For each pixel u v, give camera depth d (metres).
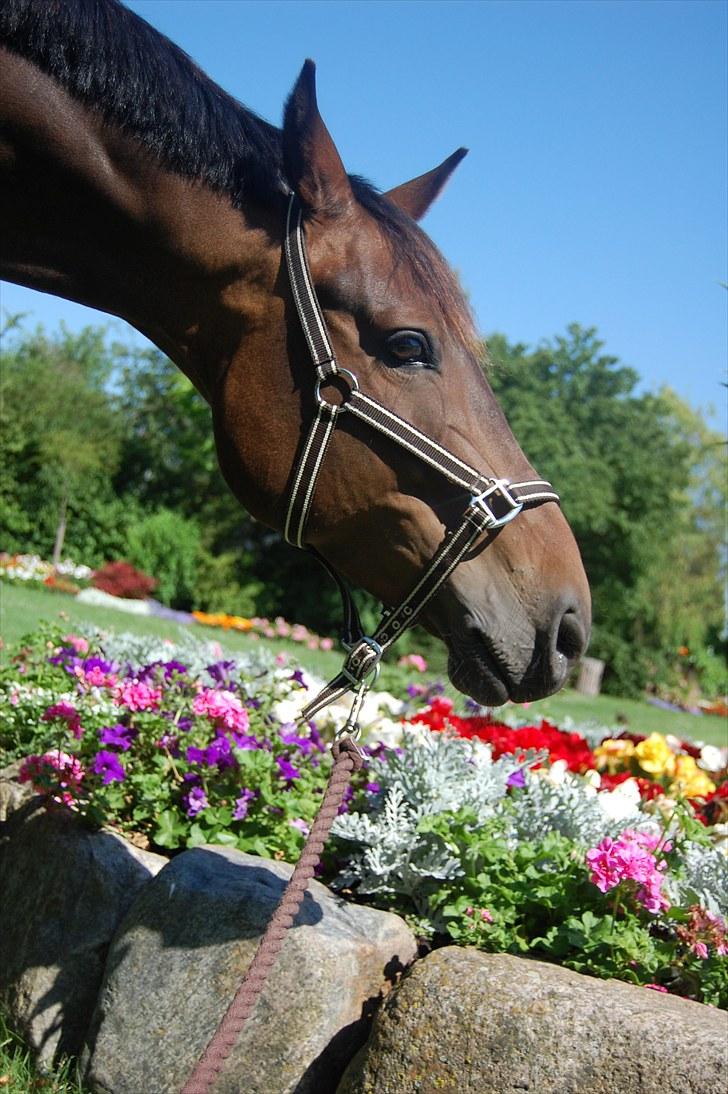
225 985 2.44
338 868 3.14
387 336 2.05
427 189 2.55
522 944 2.50
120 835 3.13
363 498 2.07
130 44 2.13
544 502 2.10
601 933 2.42
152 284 2.21
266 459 2.11
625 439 28.08
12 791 3.56
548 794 3.20
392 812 3.01
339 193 2.12
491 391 2.15
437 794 3.10
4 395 24.48
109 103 2.09
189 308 2.20
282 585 26.19
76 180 2.13
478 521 2.02
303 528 2.12
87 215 2.17
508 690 2.09
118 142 2.11
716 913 2.62
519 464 2.10
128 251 2.19
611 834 3.12
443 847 2.82
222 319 2.17
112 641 5.29
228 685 3.99
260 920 2.49
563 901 2.61
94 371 34.25
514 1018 2.03
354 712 2.04
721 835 3.41
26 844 3.19
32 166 2.13
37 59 2.09
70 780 3.11
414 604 2.09
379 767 3.27
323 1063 2.33
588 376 30.30
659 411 29.94
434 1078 2.05
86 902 2.91
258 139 2.20
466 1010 2.08
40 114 2.08
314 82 2.07
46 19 2.07
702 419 31.92
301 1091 2.29
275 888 2.63
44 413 25.33
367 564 2.12
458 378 2.09
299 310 2.08
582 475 26.78
